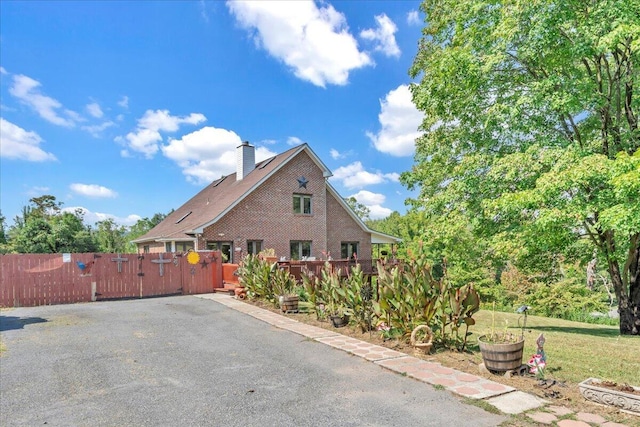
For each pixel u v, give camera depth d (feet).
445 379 17.99
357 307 28.58
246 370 20.01
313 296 34.73
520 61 38.24
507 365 18.11
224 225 73.41
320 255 84.33
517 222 37.60
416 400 15.61
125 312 39.24
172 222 97.60
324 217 86.02
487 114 38.22
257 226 77.15
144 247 106.83
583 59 36.24
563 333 33.27
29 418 14.44
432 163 53.36
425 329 22.71
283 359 21.98
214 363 21.35
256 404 15.48
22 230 106.01
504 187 37.01
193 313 38.40
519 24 33.55
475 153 41.39
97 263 50.03
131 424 13.83
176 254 55.47
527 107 35.58
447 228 42.24
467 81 37.91
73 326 32.09
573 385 16.96
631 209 27.09
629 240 37.22
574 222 32.22
